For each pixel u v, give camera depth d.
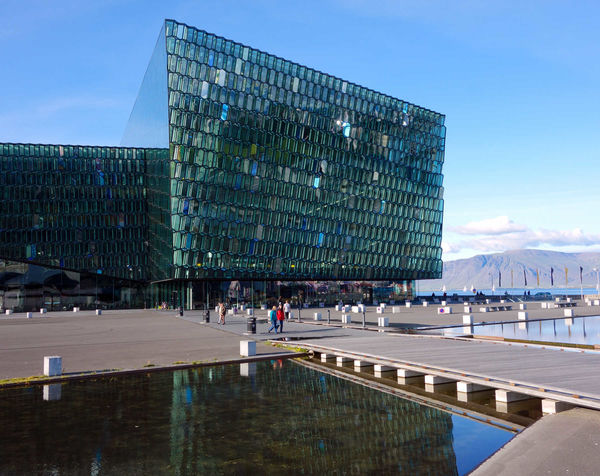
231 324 39.72
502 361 15.46
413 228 93.19
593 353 17.20
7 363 18.97
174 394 13.34
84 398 13.00
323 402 12.19
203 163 68.88
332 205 82.44
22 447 9.03
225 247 70.81
